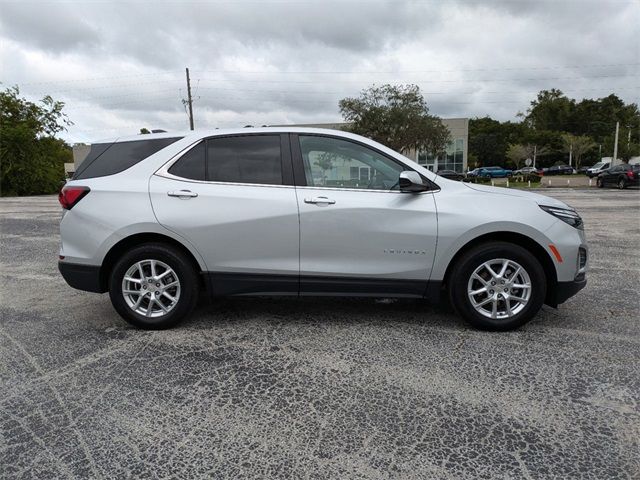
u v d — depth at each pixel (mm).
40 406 2934
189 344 3889
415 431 2648
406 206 3977
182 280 4125
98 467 2359
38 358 3645
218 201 4035
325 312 4668
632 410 2844
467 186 4215
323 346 3818
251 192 4047
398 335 4043
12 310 4867
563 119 106625
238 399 3004
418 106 41156
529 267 3943
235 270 4086
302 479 2270
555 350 3711
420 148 42594
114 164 4250
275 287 4109
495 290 4023
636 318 4461
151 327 4180
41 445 2541
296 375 3324
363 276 4043
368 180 4098
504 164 98375
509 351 3693
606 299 5090
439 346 3801
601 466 2344
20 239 9930
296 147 4156
